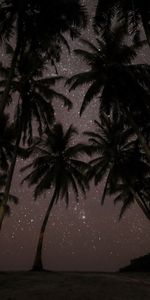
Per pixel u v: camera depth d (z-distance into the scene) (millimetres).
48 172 35594
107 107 26578
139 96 26547
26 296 15352
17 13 21312
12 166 26391
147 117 27875
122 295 16703
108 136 35812
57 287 17562
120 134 35594
